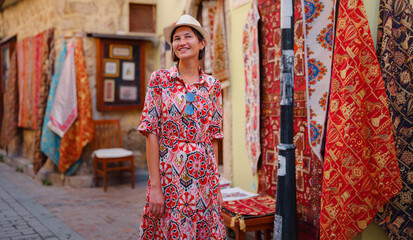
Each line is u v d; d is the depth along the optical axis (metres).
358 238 2.87
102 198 6.19
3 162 10.09
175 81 2.17
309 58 3.00
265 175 3.94
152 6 7.67
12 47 9.57
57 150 7.12
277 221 2.61
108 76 7.33
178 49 2.21
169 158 2.15
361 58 2.65
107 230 4.52
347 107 2.64
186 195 2.14
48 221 4.82
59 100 6.96
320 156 2.99
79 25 7.12
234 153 4.69
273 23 3.75
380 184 2.64
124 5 7.47
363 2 2.85
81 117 6.99
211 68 5.28
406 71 2.63
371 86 2.64
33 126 8.19
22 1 9.04
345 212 2.65
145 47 7.66
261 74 3.96
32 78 8.22
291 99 2.56
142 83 7.64
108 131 7.36
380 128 2.62
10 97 9.38
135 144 7.75
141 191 6.70
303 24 2.99
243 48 4.23
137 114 7.77
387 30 2.65
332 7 2.91
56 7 7.22
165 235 2.15
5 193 6.48
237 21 4.55
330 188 2.69
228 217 3.26
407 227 2.65
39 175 7.62
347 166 2.64
